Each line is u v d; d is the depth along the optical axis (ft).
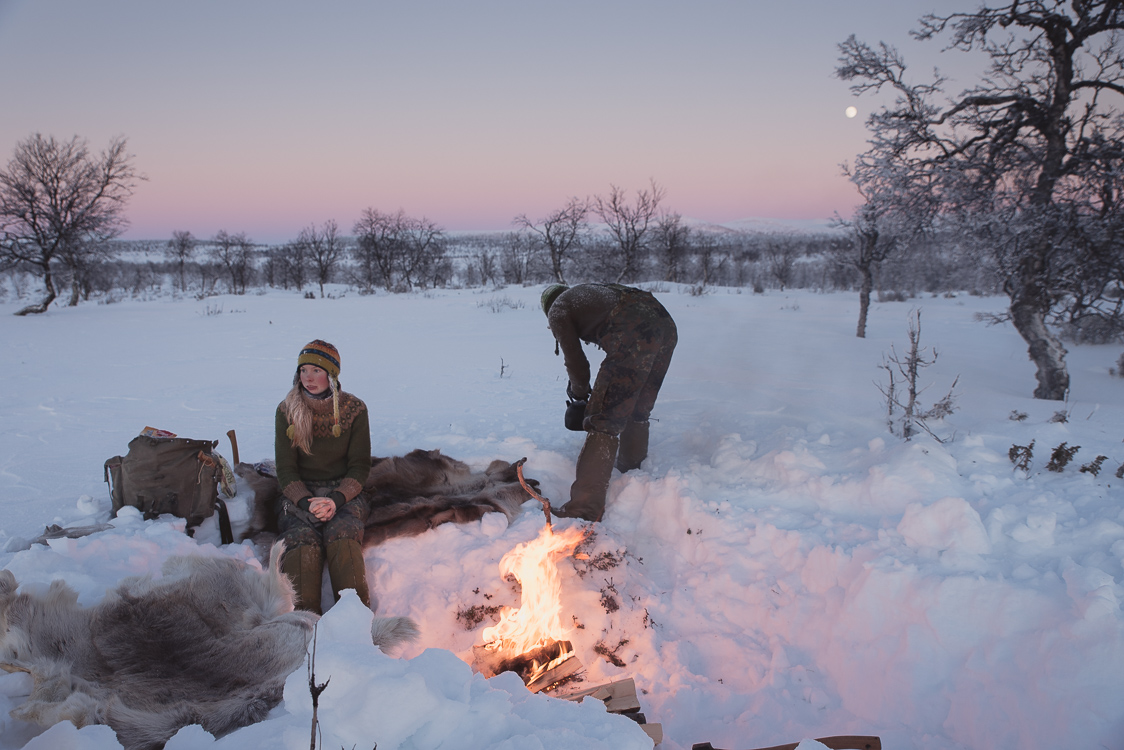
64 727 5.53
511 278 187.11
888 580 10.01
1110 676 7.79
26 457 18.60
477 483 15.07
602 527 13.83
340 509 12.07
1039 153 28.37
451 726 5.36
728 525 12.98
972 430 16.76
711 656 11.03
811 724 9.37
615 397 14.16
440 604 11.48
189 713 7.35
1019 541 10.35
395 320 66.39
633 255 134.41
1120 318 33.53
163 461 12.14
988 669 8.81
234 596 9.53
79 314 76.07
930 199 29.37
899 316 72.38
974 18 27.14
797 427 18.54
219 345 47.21
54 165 78.79
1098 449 14.83
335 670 5.30
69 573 9.59
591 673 10.48
